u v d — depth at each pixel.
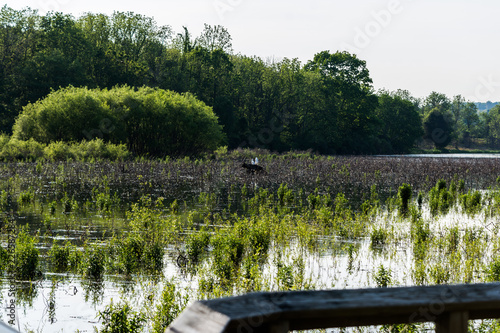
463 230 17.72
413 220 19.84
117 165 38.12
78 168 36.50
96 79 79.56
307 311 1.93
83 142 47.62
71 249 13.47
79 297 9.88
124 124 54.84
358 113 99.06
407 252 14.46
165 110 56.62
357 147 98.62
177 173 34.66
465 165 50.59
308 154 69.56
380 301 2.08
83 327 8.31
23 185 28.08
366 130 101.75
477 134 182.25
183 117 58.19
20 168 36.09
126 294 10.12
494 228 17.97
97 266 11.48
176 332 1.68
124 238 15.11
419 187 34.16
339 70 98.88
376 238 15.90
